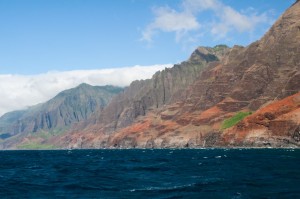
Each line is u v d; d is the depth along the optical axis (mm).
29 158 190000
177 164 107750
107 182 64688
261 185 53594
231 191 49250
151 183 61969
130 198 47094
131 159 150625
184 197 46531
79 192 53156
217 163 105500
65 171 91125
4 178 74188
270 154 153750
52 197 48938
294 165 88125
